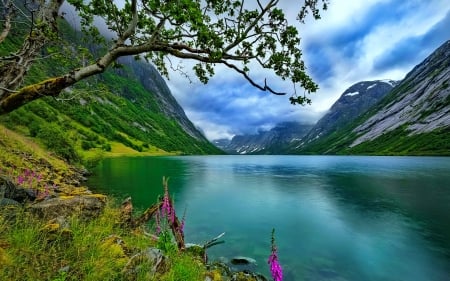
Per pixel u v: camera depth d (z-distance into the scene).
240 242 19.34
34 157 30.72
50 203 8.93
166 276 6.61
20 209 7.29
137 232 10.50
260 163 135.88
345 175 67.06
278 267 6.10
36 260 5.24
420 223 24.78
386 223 24.84
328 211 29.66
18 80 6.66
